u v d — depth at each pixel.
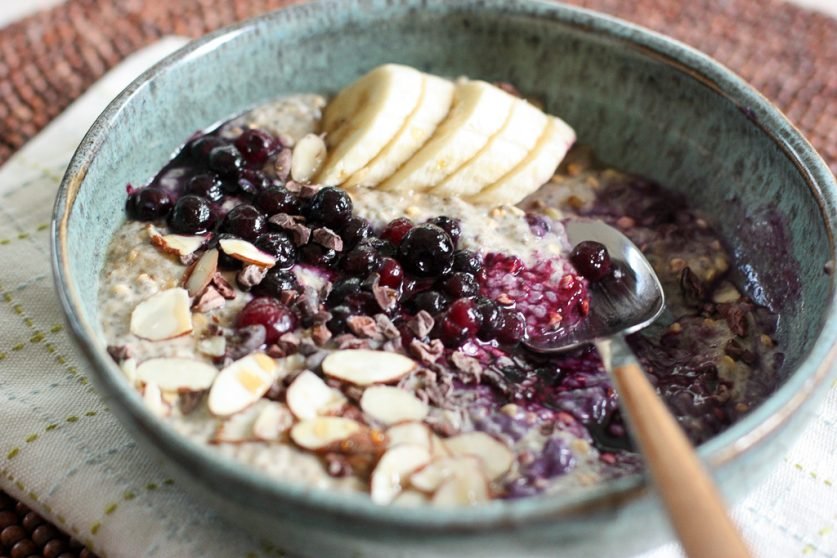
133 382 0.29
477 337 0.31
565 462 0.28
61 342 0.32
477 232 0.33
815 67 0.43
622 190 0.36
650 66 0.35
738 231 0.34
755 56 0.43
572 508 0.24
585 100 0.37
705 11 0.45
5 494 0.30
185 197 0.33
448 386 0.29
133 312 0.30
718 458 0.25
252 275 0.31
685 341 0.32
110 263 0.32
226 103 0.36
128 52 0.43
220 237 0.32
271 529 0.26
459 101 0.36
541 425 0.29
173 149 0.35
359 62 0.38
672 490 0.24
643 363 0.31
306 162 0.35
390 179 0.35
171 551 0.28
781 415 0.25
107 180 0.32
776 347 0.31
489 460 0.28
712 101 0.34
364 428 0.28
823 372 0.26
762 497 0.29
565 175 0.36
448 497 0.26
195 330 0.30
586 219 0.35
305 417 0.28
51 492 0.29
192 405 0.28
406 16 0.37
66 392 0.31
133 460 0.29
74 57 0.42
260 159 0.35
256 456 0.27
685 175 0.36
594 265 0.33
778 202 0.32
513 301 0.32
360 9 0.37
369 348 0.30
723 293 0.33
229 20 0.44
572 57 0.37
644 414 0.26
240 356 0.29
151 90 0.34
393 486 0.27
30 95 0.41
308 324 0.30
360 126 0.35
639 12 0.45
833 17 0.45
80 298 0.28
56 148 0.38
